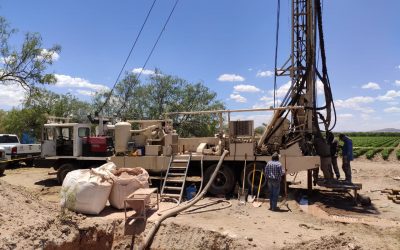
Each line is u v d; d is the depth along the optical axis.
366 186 15.67
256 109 13.00
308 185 13.80
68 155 15.34
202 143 14.24
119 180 10.33
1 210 7.70
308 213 10.45
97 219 9.22
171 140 13.71
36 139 31.80
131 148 13.98
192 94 30.28
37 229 7.58
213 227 8.62
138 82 30.41
